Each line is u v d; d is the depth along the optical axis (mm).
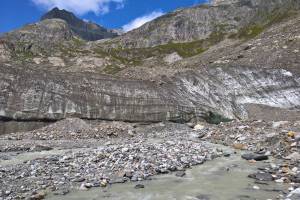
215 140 36938
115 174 22000
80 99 52094
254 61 79312
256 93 62094
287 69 70125
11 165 25250
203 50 146500
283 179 20672
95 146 35625
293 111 58469
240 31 151250
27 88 50312
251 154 27688
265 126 38500
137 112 53688
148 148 28625
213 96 60031
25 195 17953
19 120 47938
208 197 17875
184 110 55250
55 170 22938
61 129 46594
